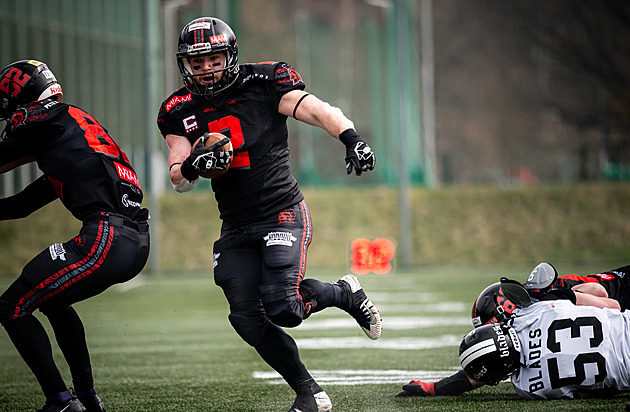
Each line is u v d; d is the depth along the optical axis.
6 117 14.62
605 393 14.51
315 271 60.53
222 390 17.80
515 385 14.70
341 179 80.75
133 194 14.41
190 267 64.69
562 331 14.27
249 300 14.02
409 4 80.62
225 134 14.01
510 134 111.88
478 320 15.24
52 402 13.75
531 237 66.62
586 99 107.25
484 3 118.00
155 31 78.25
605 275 16.47
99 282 13.84
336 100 117.75
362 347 23.91
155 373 20.50
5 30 73.62
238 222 14.20
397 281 49.88
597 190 70.62
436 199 70.81
